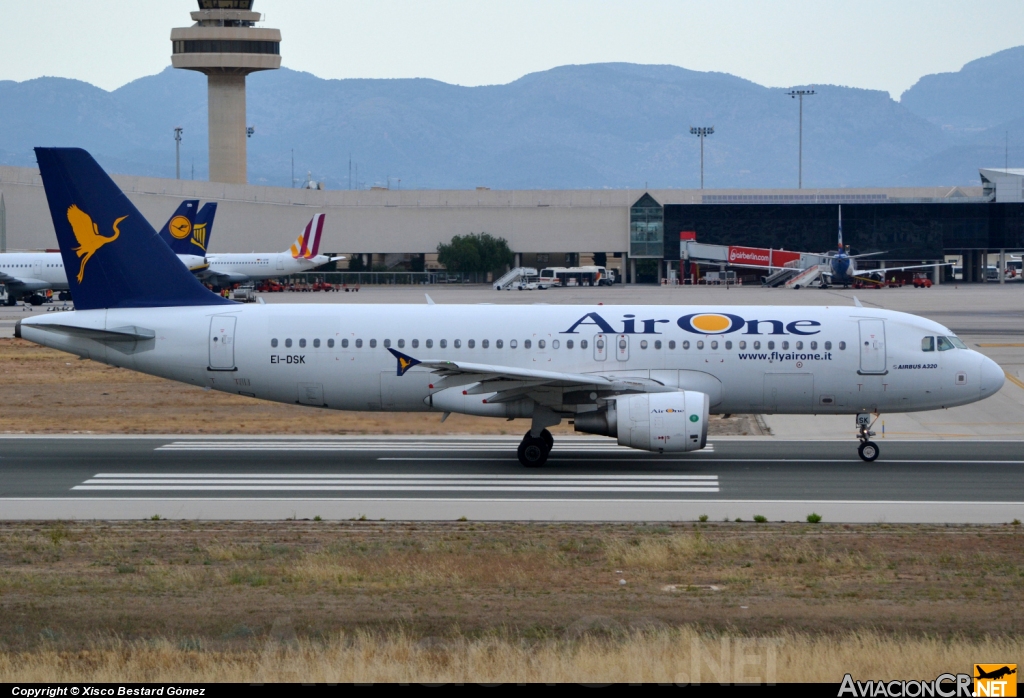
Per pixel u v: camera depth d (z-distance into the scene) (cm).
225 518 10131
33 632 6462
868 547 9000
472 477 12088
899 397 12975
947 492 11306
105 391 19338
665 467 12725
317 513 10350
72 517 10162
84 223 13212
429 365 11869
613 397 12256
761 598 7419
